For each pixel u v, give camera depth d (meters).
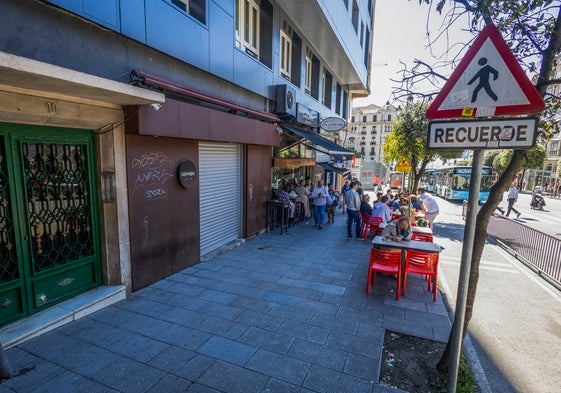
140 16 4.85
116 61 4.60
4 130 3.63
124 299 5.02
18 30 3.41
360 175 34.22
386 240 6.04
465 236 2.43
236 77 7.64
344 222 12.75
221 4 6.90
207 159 7.18
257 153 9.26
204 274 6.26
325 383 3.26
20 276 3.90
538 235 7.49
